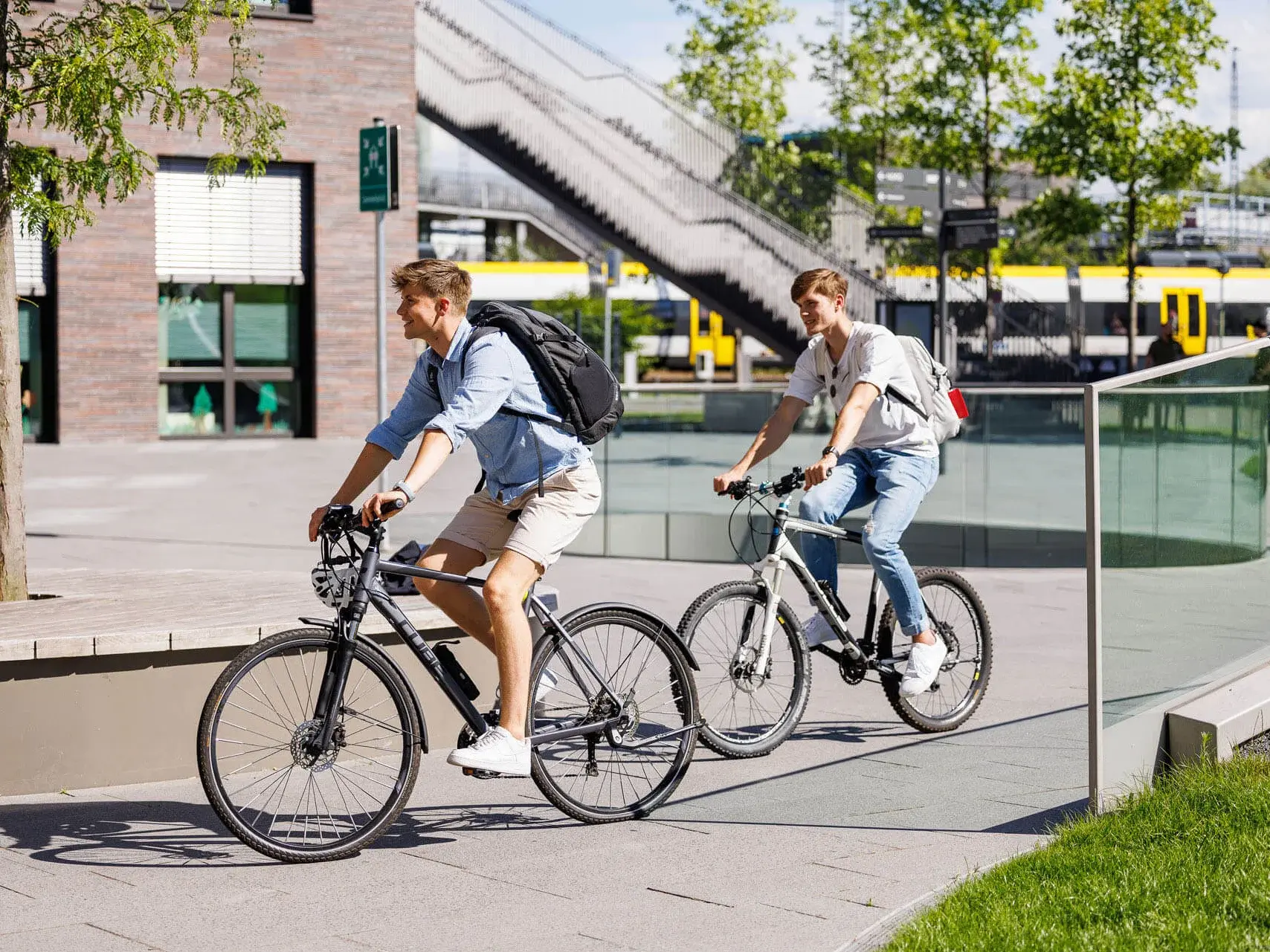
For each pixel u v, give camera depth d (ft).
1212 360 18.33
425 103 78.59
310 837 14.67
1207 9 97.60
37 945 12.10
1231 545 18.93
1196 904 12.08
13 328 21.44
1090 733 15.64
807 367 20.59
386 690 15.12
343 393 78.23
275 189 76.59
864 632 20.45
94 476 58.29
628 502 39.83
